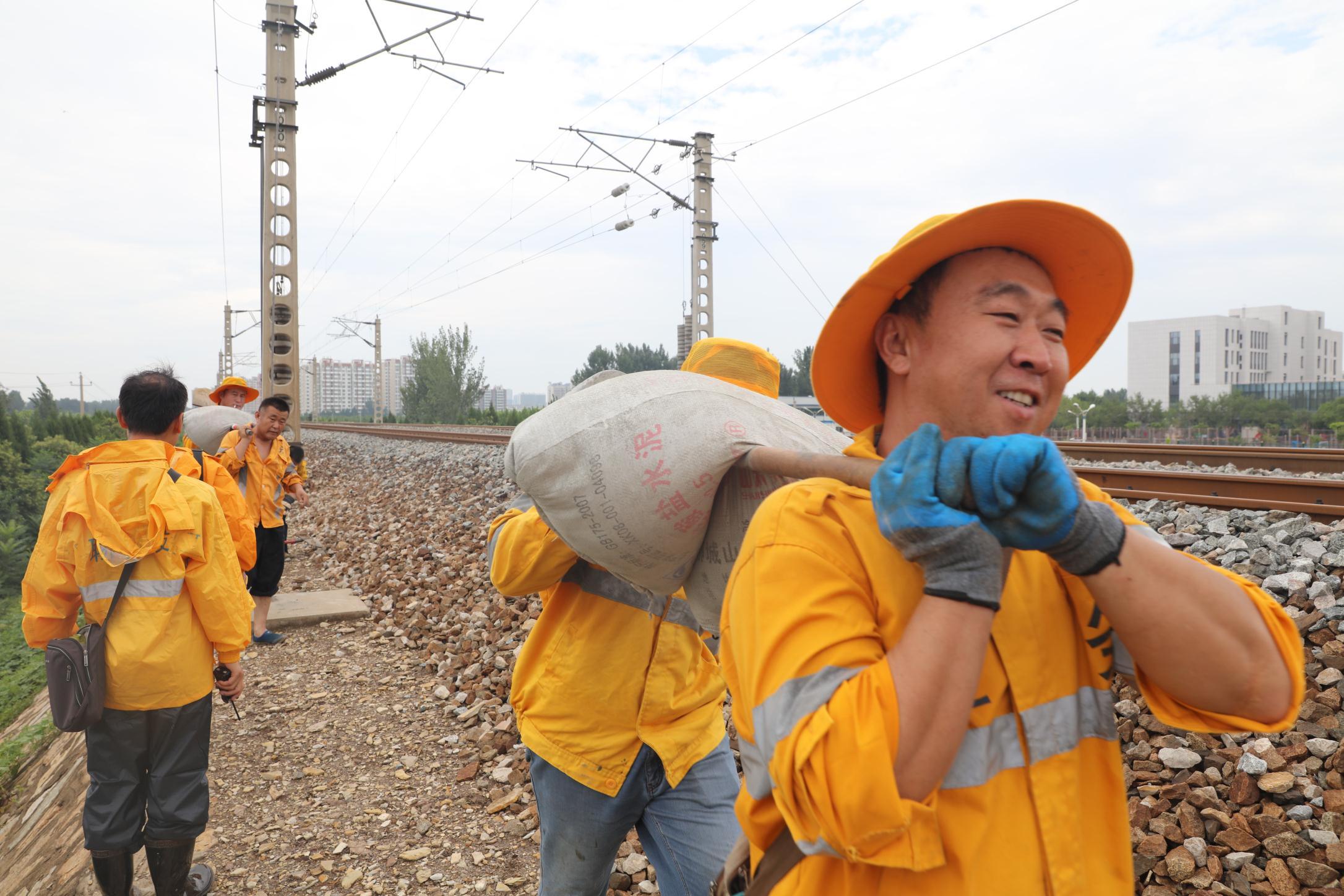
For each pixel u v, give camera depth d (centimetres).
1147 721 315
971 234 98
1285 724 96
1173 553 91
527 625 527
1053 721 96
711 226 1980
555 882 213
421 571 751
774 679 93
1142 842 272
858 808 83
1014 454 82
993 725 94
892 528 88
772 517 102
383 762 426
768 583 98
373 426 3912
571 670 206
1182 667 90
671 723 207
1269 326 10838
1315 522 475
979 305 98
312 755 438
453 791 391
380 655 588
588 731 205
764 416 167
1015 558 101
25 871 428
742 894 128
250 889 327
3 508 1327
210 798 398
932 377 102
